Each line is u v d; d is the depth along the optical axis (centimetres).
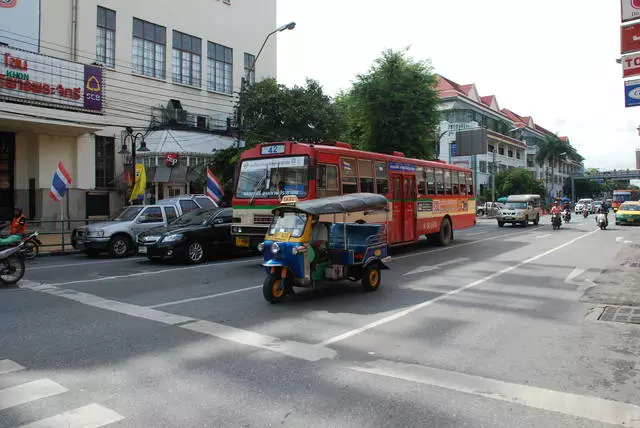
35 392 445
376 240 939
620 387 456
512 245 1827
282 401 425
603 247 1734
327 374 490
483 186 5688
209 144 2798
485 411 404
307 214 845
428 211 1730
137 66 2741
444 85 5431
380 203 1020
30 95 1975
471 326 676
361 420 387
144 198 2262
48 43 2328
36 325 684
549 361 530
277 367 511
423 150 2716
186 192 2752
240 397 434
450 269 1212
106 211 2478
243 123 2466
